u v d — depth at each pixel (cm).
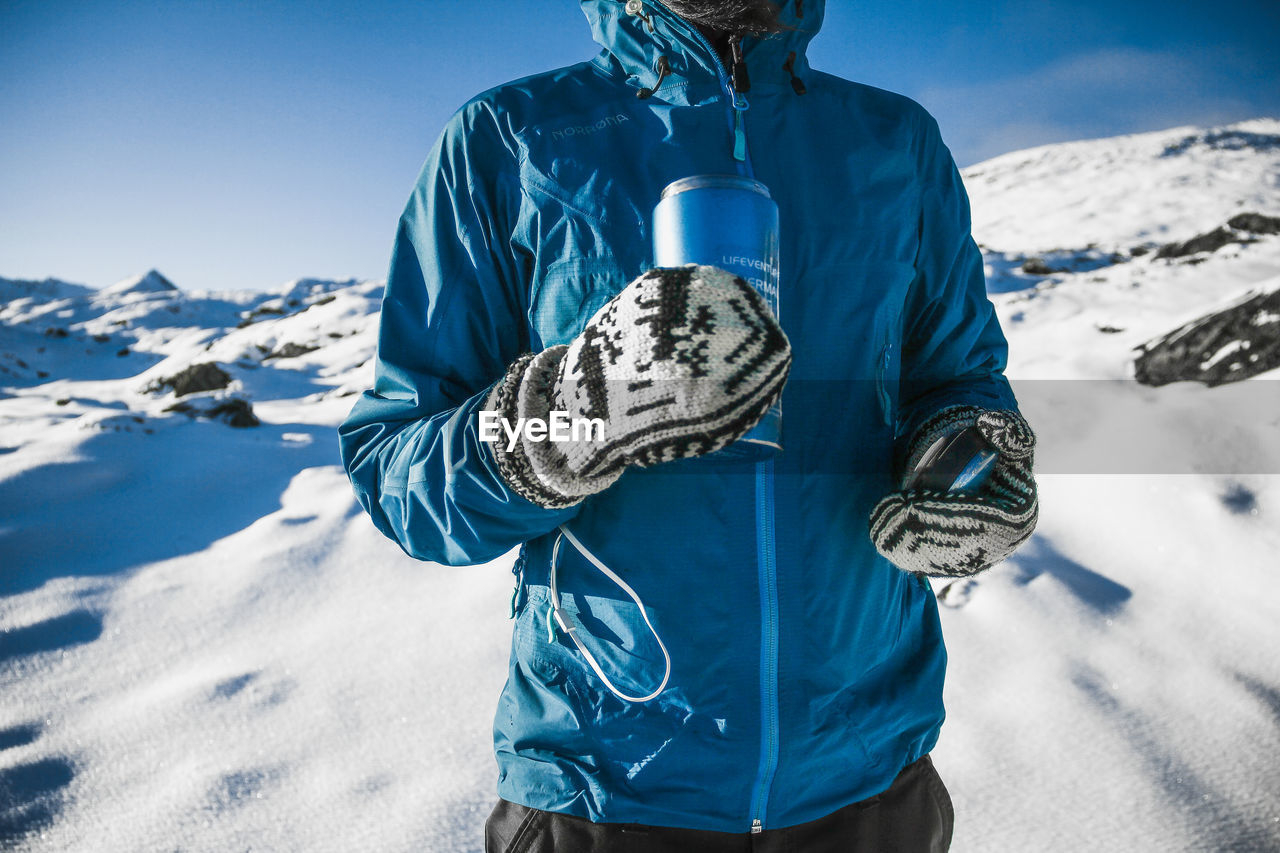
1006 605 336
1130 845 219
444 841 232
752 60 115
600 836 109
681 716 108
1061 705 278
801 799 113
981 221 3128
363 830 239
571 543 110
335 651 341
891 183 117
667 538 105
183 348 1602
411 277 118
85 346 1614
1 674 338
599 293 107
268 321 1706
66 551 443
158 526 478
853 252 111
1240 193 2817
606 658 110
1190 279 852
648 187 108
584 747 111
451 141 117
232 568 420
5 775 270
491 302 115
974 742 264
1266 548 356
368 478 108
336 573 409
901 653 124
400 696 306
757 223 89
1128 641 312
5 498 492
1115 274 915
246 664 336
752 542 105
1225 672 289
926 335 130
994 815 233
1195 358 523
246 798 255
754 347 70
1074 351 616
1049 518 404
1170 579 348
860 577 113
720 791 109
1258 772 241
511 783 118
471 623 352
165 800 256
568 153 110
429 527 100
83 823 248
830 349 110
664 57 113
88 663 346
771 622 106
